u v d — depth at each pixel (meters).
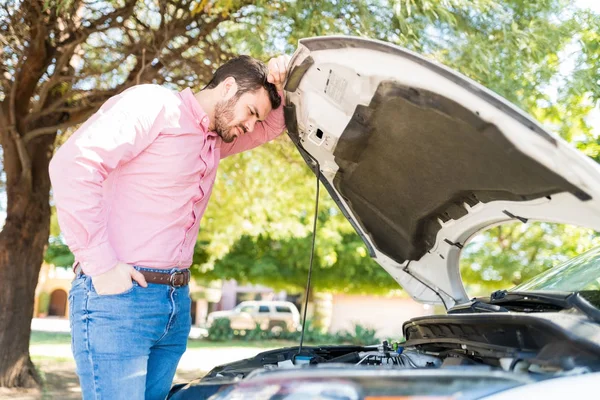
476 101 2.19
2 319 8.23
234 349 17.42
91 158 2.39
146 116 2.53
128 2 7.29
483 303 2.77
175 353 2.84
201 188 2.77
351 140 2.91
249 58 2.84
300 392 1.75
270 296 38.12
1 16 7.16
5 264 8.29
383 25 6.45
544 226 11.27
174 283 2.62
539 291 2.57
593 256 2.90
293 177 11.49
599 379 1.74
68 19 7.12
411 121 2.57
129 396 2.51
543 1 6.85
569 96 7.18
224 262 22.55
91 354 2.46
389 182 3.07
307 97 2.90
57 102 7.70
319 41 2.67
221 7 6.57
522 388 1.71
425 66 2.32
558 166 2.09
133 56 8.29
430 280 3.45
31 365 8.52
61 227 2.43
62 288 38.28
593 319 2.03
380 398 1.72
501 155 2.32
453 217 3.04
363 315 32.03
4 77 7.86
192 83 8.36
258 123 3.20
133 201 2.58
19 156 8.23
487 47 6.49
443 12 6.11
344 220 16.17
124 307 2.47
